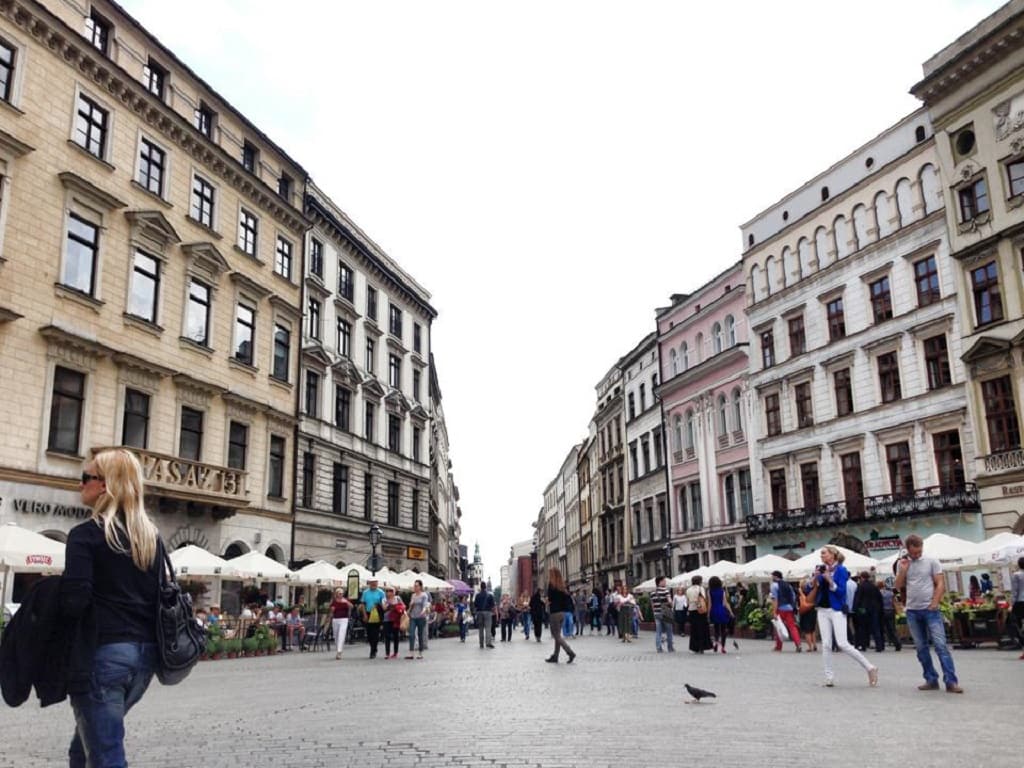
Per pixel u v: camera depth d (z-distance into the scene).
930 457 33.72
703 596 20.12
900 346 35.53
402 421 47.00
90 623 3.66
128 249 26.31
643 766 5.77
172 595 3.95
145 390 26.61
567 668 15.57
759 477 43.53
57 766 6.30
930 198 34.84
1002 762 5.70
